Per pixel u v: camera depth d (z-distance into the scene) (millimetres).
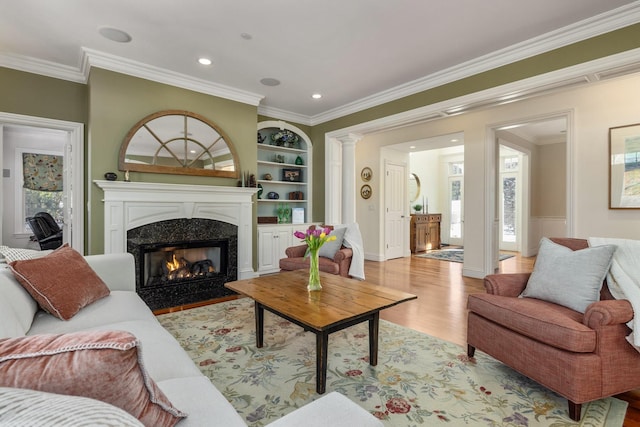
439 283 4555
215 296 3984
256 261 4676
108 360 635
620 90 3537
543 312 1827
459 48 3193
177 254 3967
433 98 3885
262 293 2348
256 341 2486
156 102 3762
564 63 2869
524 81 3107
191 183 4027
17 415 443
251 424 1595
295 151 5711
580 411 1631
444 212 9344
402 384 1960
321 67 3635
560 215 6918
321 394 1842
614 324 1625
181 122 3941
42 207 6258
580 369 1588
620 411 1691
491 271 4816
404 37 2990
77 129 3670
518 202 7941
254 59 3447
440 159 9352
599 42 2682
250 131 4551
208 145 4152
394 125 4449
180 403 991
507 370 2125
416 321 3061
